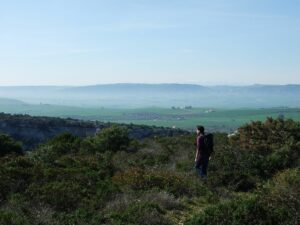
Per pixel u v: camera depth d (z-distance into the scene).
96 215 9.80
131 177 13.51
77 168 15.41
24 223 8.83
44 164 15.90
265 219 8.54
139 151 23.05
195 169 15.92
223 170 15.59
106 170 16.28
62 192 11.02
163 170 16.30
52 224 9.13
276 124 21.05
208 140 15.59
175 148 23.28
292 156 16.75
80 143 26.77
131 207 10.23
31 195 10.84
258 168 15.70
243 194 13.25
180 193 12.88
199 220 8.90
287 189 9.84
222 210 8.92
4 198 11.14
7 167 13.19
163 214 10.66
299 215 8.51
